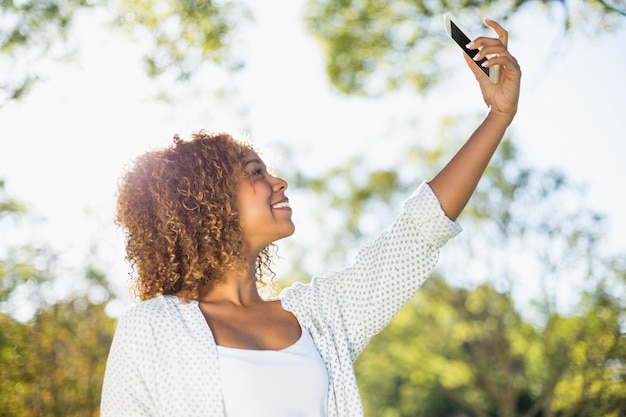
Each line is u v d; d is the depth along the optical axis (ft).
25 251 28.45
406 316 63.41
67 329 28.48
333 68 27.25
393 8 24.94
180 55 23.00
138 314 7.00
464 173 7.56
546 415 52.85
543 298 53.31
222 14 22.63
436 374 65.21
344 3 25.95
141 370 6.86
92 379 28.48
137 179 7.67
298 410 6.88
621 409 49.19
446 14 7.57
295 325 7.48
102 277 29.17
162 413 6.79
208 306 7.25
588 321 50.83
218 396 6.75
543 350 53.26
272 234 7.70
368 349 65.31
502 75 7.54
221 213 7.52
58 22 22.40
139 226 7.60
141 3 22.52
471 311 58.54
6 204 28.17
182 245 7.47
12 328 27.71
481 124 7.62
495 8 21.13
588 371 49.96
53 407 27.76
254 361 6.91
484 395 65.00
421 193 7.60
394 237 7.64
